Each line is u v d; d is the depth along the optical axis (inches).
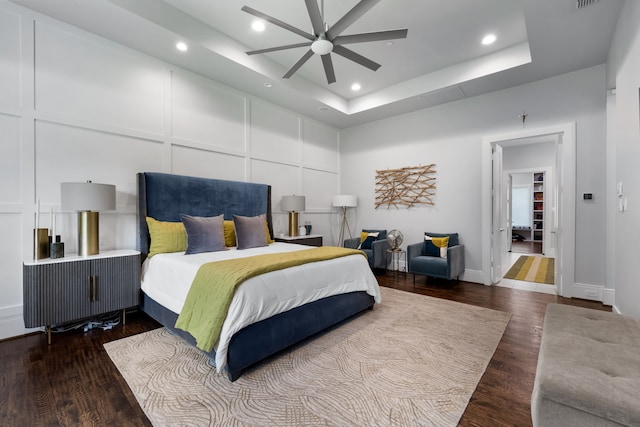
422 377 75.9
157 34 118.0
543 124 155.5
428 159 200.5
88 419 60.9
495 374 77.5
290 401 66.3
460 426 58.8
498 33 132.7
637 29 79.7
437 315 120.7
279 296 84.9
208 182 149.4
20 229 101.4
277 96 180.4
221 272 81.6
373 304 126.4
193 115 150.2
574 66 141.6
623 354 48.8
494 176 180.9
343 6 115.5
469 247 182.5
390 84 187.5
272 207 192.9
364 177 236.1
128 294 110.3
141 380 74.4
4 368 79.8
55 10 103.7
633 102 83.9
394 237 194.4
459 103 186.4
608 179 136.0
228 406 64.6
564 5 98.9
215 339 71.9
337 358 85.6
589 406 37.1
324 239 235.8
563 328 60.6
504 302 138.3
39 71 105.2
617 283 104.6
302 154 213.9
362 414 62.1
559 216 157.0
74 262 97.7
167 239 121.5
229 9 118.4
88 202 99.9
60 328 106.0
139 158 131.1
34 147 104.2
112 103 122.6
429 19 122.7
